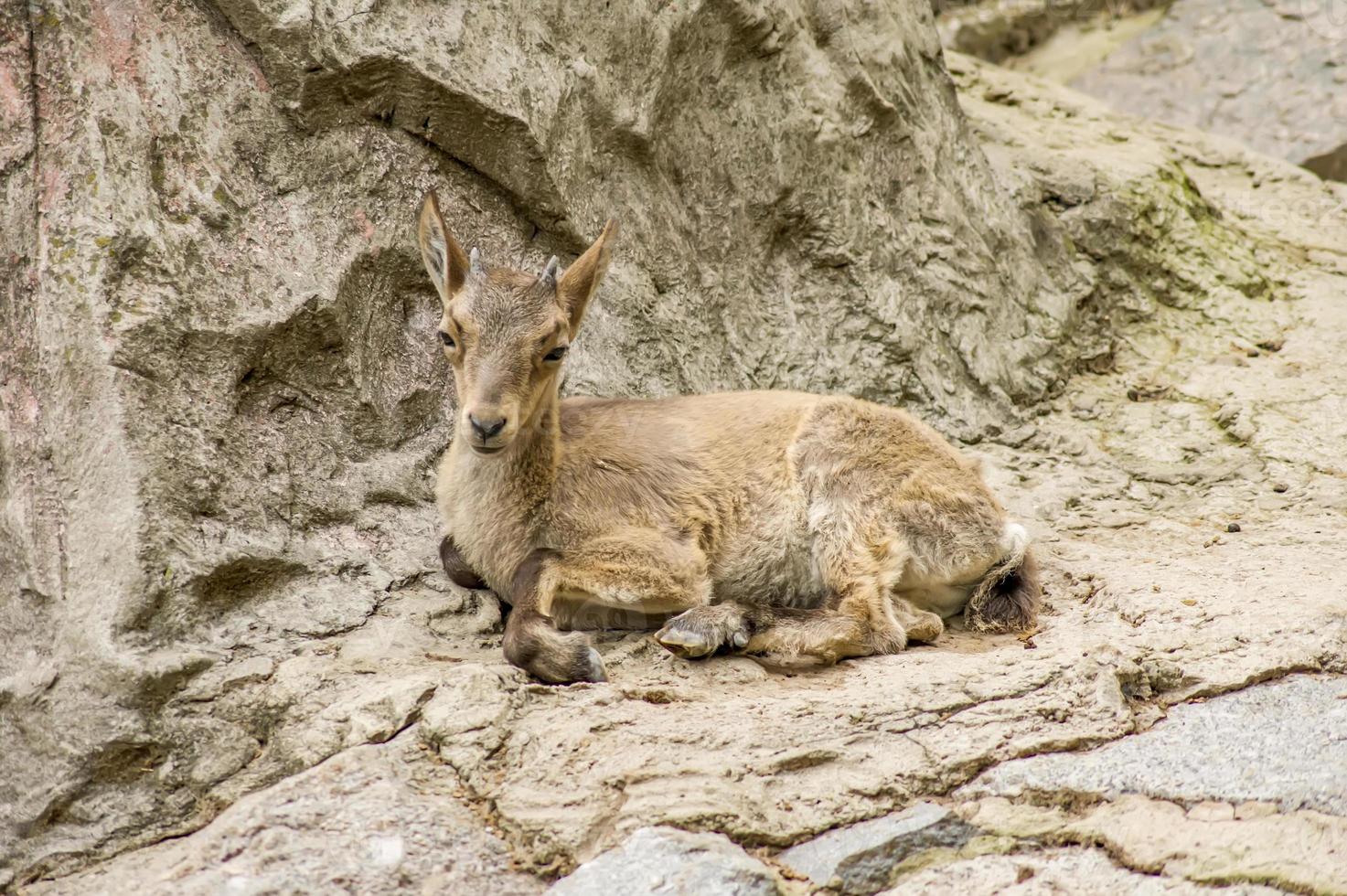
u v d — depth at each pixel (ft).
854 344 46.55
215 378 33.78
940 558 34.60
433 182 39.09
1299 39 74.49
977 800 26.63
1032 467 45.44
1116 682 29.63
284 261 35.60
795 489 35.09
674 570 33.01
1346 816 25.18
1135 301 53.72
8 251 33.01
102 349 31.89
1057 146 59.72
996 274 50.37
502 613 34.19
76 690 29.81
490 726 27.96
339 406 36.47
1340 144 69.15
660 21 42.75
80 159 33.09
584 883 23.88
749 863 24.14
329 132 37.37
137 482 31.30
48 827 28.81
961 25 82.48
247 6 35.55
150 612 30.60
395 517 36.22
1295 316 53.67
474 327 32.04
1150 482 44.37
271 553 33.01
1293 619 32.19
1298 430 46.06
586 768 26.76
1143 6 83.76
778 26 45.93
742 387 44.42
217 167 35.29
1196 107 73.00
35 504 31.86
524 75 39.47
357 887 24.22
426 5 38.19
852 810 26.13
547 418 33.32
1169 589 34.88
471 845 25.30
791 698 29.37
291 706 29.63
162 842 27.94
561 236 41.37
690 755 27.07
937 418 46.91
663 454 34.68
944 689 29.55
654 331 42.55
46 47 33.47
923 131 50.31
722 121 45.37
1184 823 25.54
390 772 26.94
